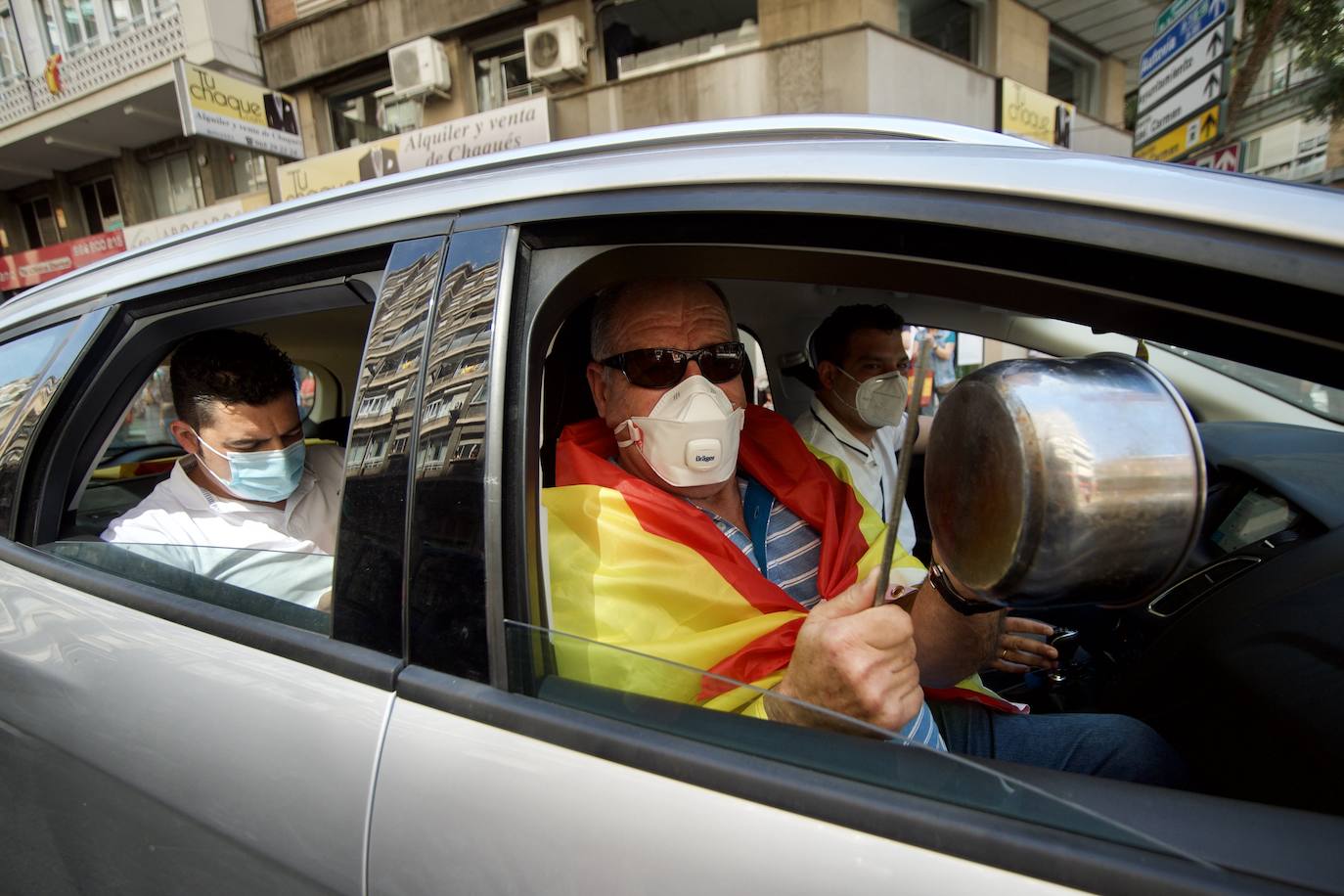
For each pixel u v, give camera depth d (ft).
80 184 48.78
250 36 36.32
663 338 4.02
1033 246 2.21
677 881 2.09
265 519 5.52
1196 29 18.65
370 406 3.01
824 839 2.00
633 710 2.45
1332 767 3.34
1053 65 35.96
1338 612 3.74
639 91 26.50
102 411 4.51
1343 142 25.93
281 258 3.50
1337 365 2.05
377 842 2.57
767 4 24.58
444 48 32.40
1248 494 4.98
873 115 4.00
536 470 2.86
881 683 2.52
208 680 3.13
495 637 2.57
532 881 2.28
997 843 1.86
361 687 2.77
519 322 2.81
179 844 3.14
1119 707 4.76
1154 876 1.74
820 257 2.92
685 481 4.10
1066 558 1.61
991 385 1.76
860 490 6.84
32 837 3.93
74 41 39.24
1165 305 2.12
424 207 3.18
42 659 3.76
